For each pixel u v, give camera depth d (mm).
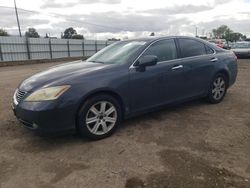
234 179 2830
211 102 5676
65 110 3516
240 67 13477
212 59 5441
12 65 23031
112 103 3967
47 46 29203
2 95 7156
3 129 4379
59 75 3869
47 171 3084
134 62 4227
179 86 4820
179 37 5047
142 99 4316
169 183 2770
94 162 3250
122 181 2838
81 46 33531
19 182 2879
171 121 4633
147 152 3469
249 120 4660
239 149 3531
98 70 3930
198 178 2846
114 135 4055
